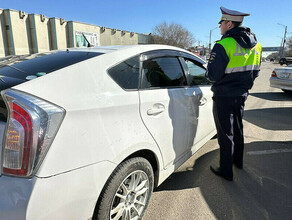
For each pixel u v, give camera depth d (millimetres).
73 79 1426
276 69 8047
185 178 2729
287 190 2502
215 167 2889
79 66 1521
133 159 1714
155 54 2131
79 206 1339
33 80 1332
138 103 1736
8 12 21547
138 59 1914
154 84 2010
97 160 1406
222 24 2449
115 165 1523
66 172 1258
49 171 1192
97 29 31953
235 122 2699
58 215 1246
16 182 1159
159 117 1957
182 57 2562
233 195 2404
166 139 2074
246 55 2342
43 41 24984
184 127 2371
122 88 1673
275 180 2697
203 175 2801
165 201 2289
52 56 1934
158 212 2131
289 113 5820
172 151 2211
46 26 25203
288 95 8406
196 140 2740
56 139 1229
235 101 2434
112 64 1689
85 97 1403
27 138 1164
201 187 2545
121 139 1568
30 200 1129
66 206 1274
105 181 1471
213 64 2277
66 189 1261
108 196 1529
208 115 2979
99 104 1453
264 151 3486
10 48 22156
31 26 23797
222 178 2732
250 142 3848
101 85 1534
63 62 1668
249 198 2357
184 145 2443
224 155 2613
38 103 1214
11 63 1954
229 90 2396
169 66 2293
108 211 1555
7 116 1277
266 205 2252
